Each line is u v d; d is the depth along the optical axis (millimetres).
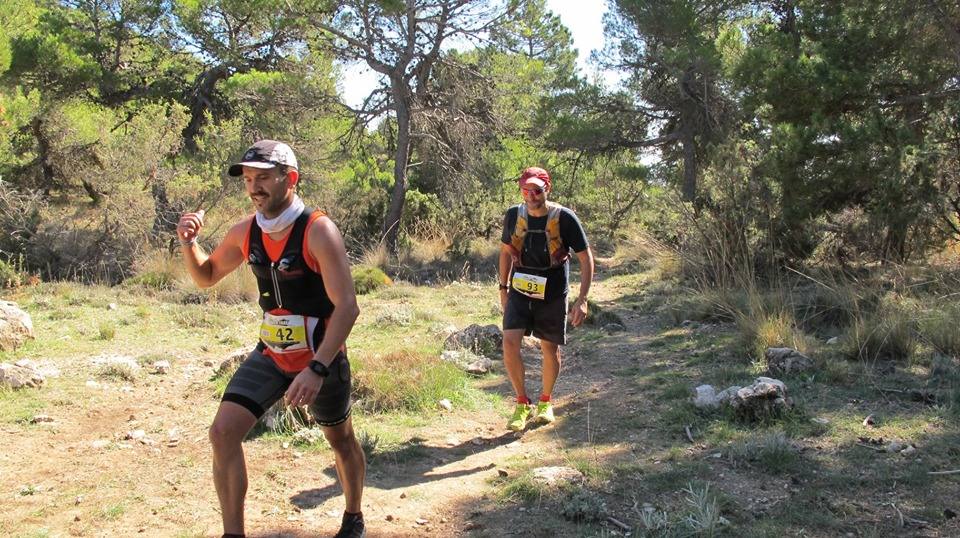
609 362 7402
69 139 14820
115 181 13711
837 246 10617
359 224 18781
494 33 18297
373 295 12352
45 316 9266
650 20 18453
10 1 16875
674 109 19766
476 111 19812
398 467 4809
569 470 4418
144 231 13617
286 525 3932
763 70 11148
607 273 14867
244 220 3398
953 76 10758
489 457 4957
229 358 6688
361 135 19141
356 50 18312
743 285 8977
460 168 19750
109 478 4520
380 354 7016
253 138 17906
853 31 10773
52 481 4477
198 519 3990
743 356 6871
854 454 4520
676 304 9391
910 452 4492
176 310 9875
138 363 7195
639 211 22375
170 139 14328
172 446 5105
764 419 5098
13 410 5656
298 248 3166
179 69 20047
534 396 6438
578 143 20078
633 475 4395
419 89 18594
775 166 10352
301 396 2973
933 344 6469
